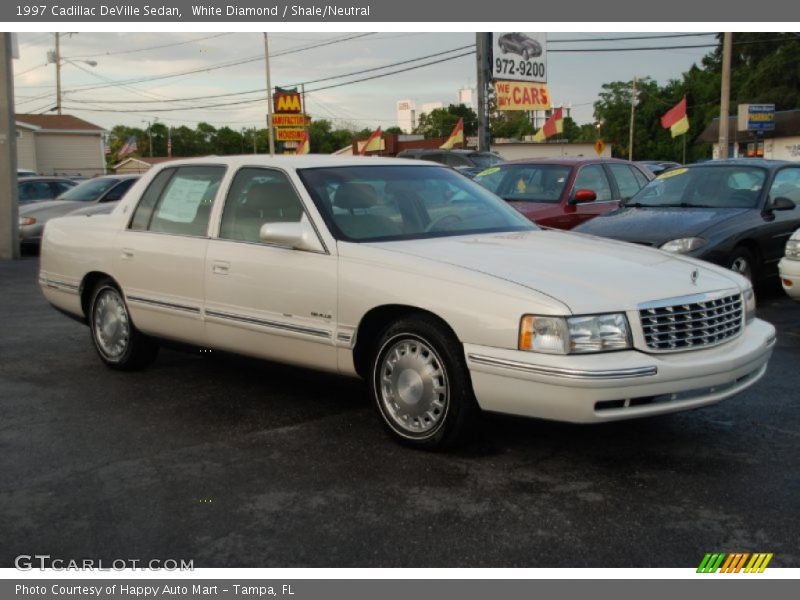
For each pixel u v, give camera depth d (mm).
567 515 3871
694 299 4402
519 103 31328
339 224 5137
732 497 4043
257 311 5348
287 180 5418
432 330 4508
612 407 4117
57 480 4406
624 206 9766
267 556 3559
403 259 4719
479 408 4434
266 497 4141
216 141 94625
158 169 6402
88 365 6895
